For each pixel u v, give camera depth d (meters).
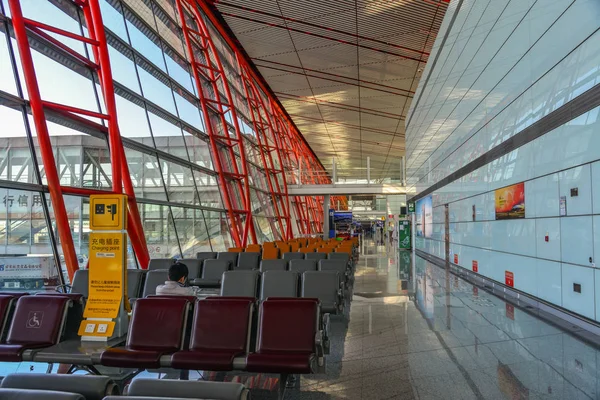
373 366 5.09
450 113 15.20
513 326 7.02
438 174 17.78
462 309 8.55
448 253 16.80
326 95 25.59
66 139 8.88
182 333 4.39
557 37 7.41
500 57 10.26
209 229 16.16
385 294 10.62
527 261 9.02
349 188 29.36
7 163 7.17
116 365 4.12
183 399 1.80
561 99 7.30
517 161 9.40
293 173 31.48
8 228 7.40
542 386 4.35
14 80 7.62
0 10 7.56
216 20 17.45
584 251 6.73
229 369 3.95
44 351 4.29
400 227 30.50
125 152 11.01
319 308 4.43
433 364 5.13
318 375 4.79
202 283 9.79
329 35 17.33
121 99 11.13
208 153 16.95
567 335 6.39
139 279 7.77
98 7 9.50
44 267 7.82
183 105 15.37
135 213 10.19
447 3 14.68
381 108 28.02
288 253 11.75
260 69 21.84
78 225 9.16
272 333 4.25
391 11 15.19
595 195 6.37
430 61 18.33
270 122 28.16
